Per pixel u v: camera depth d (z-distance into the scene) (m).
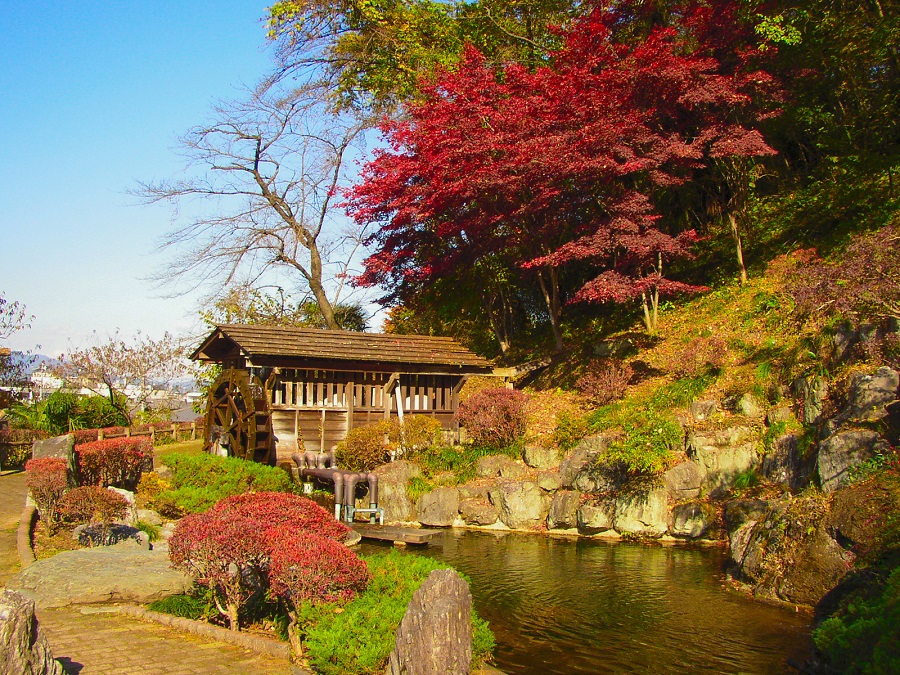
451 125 19.06
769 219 20.31
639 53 17.23
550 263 17.44
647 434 14.30
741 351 15.72
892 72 18.28
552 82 17.94
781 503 10.31
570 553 12.68
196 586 8.10
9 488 15.95
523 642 8.27
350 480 15.55
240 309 27.64
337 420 18.45
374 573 7.49
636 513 13.63
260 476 14.11
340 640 6.08
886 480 8.88
